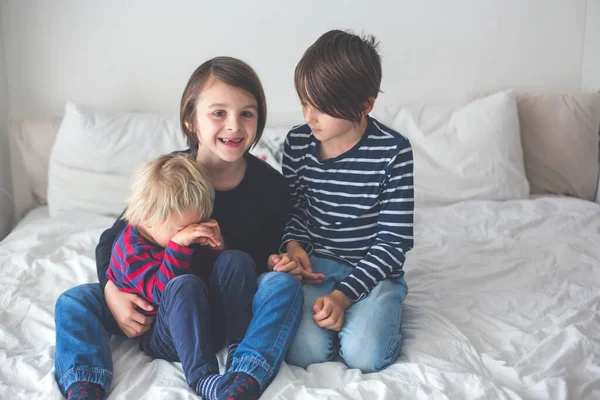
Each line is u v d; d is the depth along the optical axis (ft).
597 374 3.97
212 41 7.93
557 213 7.02
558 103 7.99
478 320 4.65
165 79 7.95
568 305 4.90
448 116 7.80
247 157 4.75
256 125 4.43
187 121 4.51
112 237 4.62
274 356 3.78
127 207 4.61
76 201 6.89
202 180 4.18
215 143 4.33
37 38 7.62
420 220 6.82
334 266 4.62
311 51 4.29
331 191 4.61
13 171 7.67
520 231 6.53
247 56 8.02
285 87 8.15
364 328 4.08
